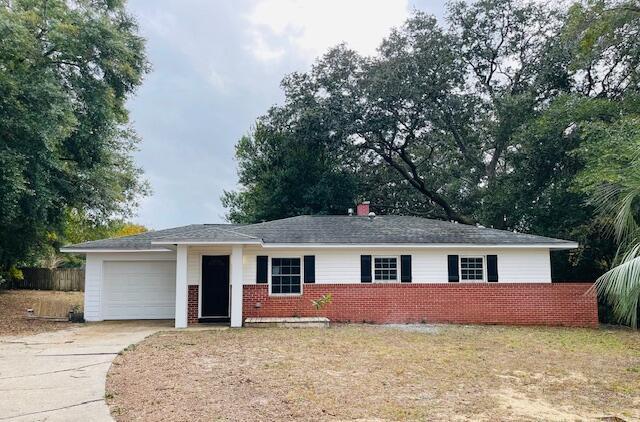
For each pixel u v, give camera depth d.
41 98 18.33
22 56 18.89
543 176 24.52
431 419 6.71
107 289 18.41
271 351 11.45
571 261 20.89
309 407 7.15
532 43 29.66
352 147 31.39
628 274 8.70
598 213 19.19
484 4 29.47
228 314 17.97
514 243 18.33
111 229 27.73
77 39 20.33
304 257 18.17
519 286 17.67
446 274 18.52
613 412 7.24
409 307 17.45
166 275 18.67
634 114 18.94
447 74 28.86
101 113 21.73
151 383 8.45
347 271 18.27
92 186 22.89
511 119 27.12
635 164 10.91
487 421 6.67
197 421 6.53
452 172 31.97
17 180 17.08
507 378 9.16
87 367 9.71
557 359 11.03
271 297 17.25
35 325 16.42
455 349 12.02
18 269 31.78
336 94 29.83
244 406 7.18
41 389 8.09
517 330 15.90
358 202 33.62
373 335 14.15
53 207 21.66
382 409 7.10
